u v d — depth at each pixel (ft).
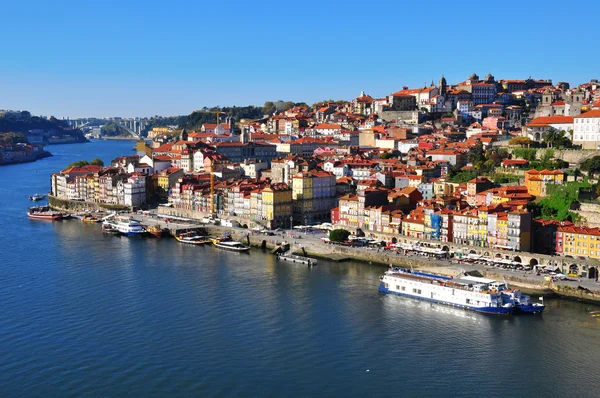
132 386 638.12
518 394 627.46
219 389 632.79
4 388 634.02
